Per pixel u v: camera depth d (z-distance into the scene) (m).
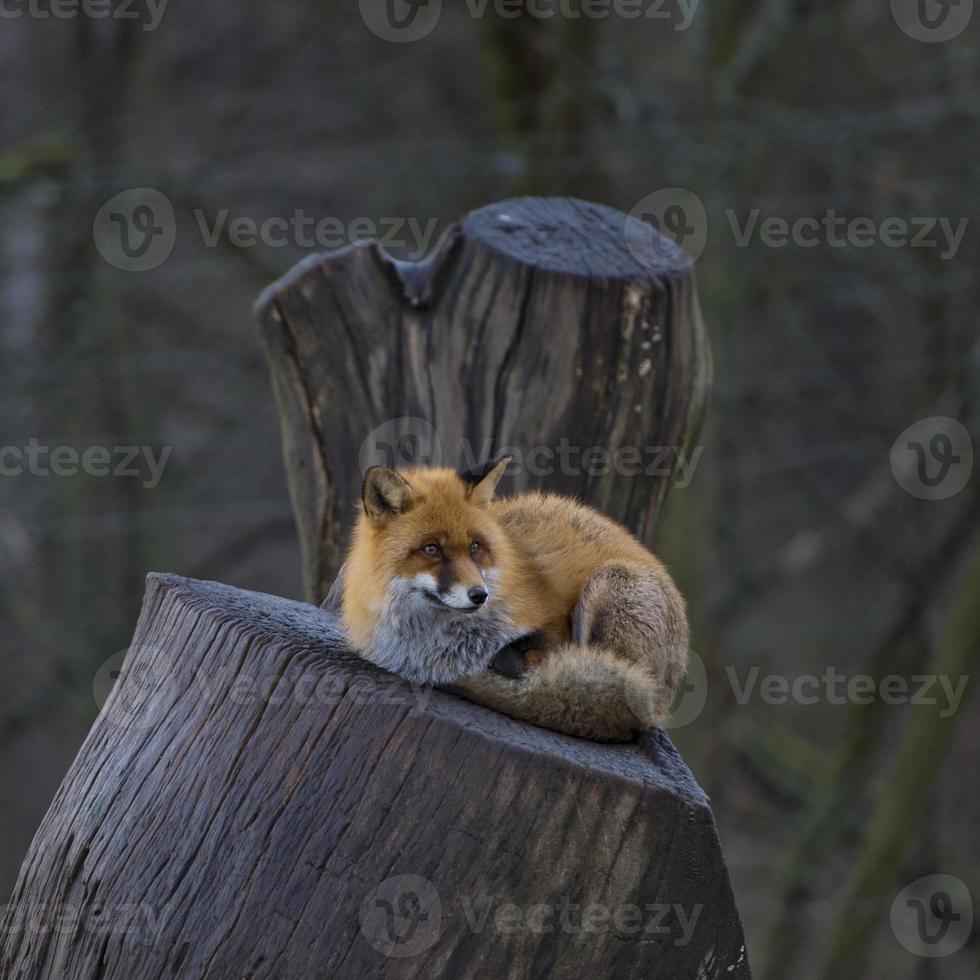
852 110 17.48
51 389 18.00
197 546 23.25
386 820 4.05
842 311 20.36
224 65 22.48
